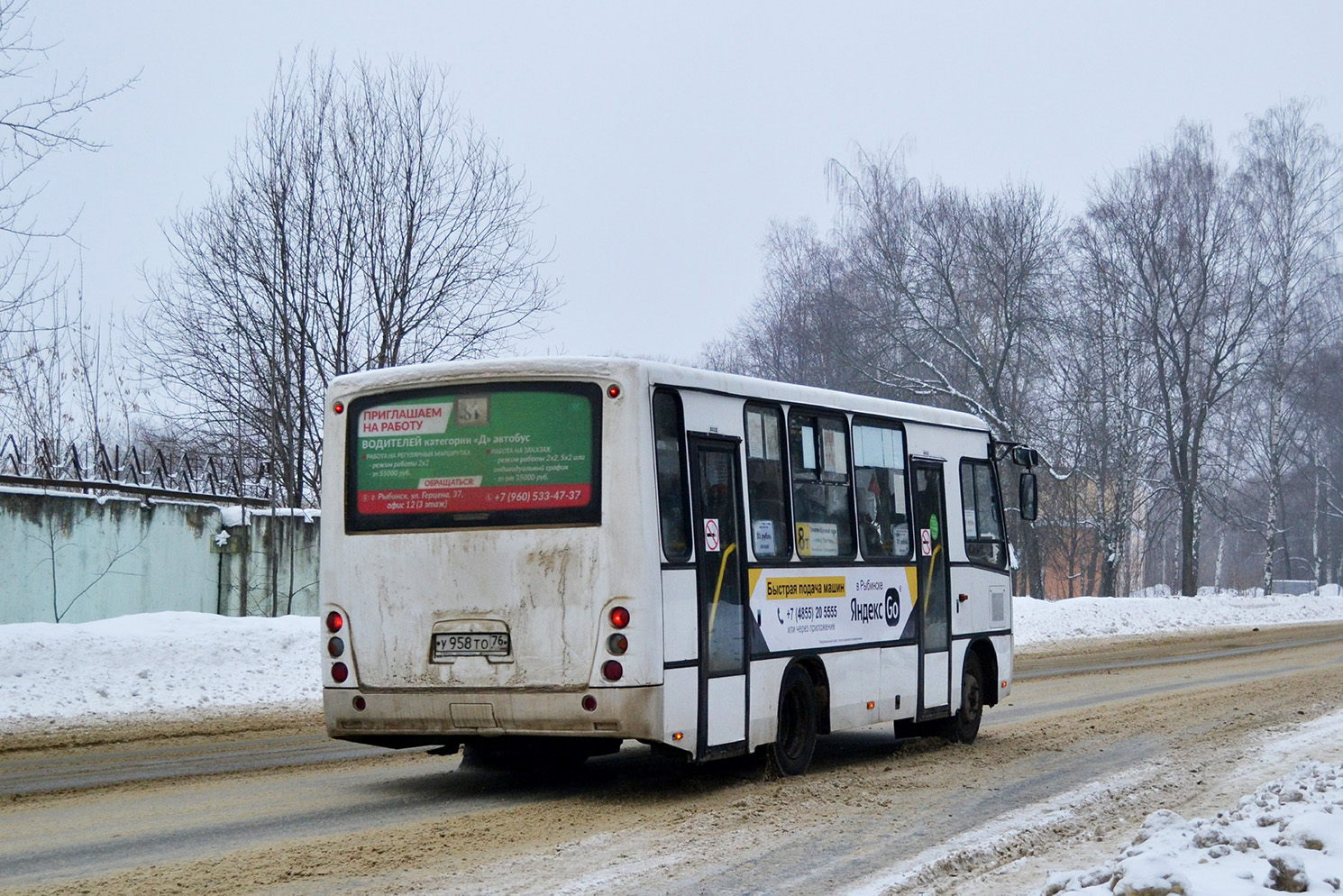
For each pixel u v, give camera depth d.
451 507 10.27
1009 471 52.00
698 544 10.35
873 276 50.50
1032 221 50.84
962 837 8.80
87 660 18.27
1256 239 54.53
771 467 11.45
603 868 7.78
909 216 50.97
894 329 50.16
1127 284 53.34
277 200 29.97
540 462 10.07
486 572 10.10
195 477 25.56
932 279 50.75
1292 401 60.91
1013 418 51.25
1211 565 114.88
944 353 52.28
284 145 30.34
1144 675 23.22
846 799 10.38
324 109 30.62
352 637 10.48
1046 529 55.22
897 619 13.07
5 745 13.99
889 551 13.09
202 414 30.09
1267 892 6.08
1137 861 6.11
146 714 16.72
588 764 12.56
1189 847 7.18
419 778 11.69
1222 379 53.88
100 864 7.89
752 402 11.24
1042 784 11.13
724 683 10.55
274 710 17.39
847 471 12.52
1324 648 30.36
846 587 12.30
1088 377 54.19
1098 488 56.03
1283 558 101.50
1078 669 24.92
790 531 11.57
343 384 10.73
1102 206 53.62
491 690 9.99
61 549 21.41
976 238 50.47
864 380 50.69
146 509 22.77
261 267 29.98
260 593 24.59
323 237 30.22
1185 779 11.27
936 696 13.66
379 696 10.34
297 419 30.14
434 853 8.20
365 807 10.04
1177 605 43.47
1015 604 39.25
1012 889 7.26
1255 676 22.56
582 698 9.77
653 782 11.31
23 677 17.38
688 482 10.34
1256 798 9.08
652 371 10.12
